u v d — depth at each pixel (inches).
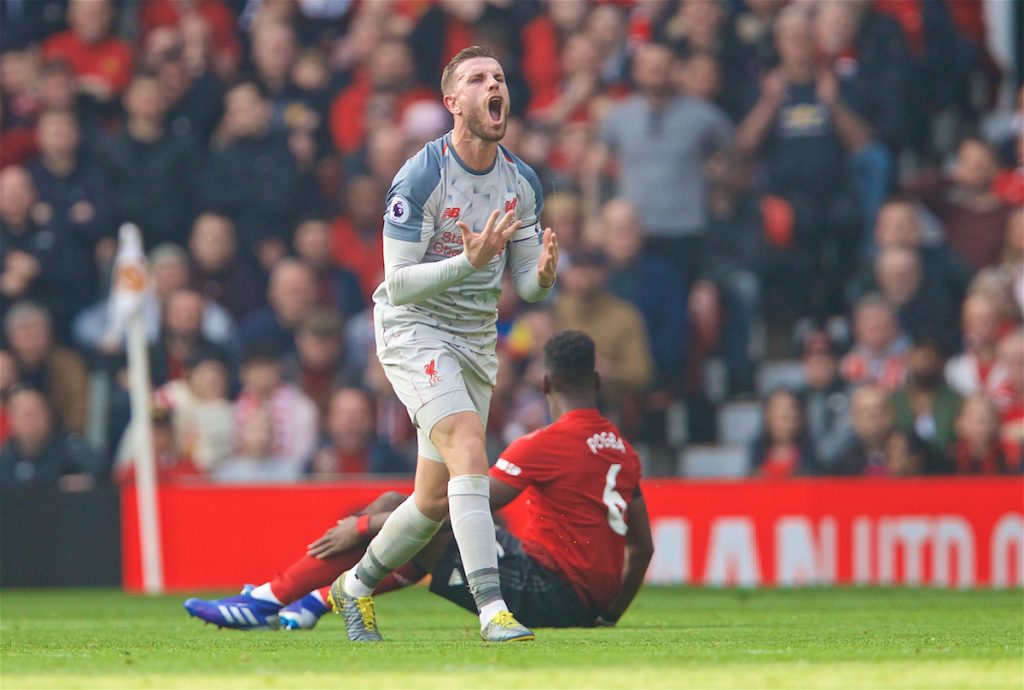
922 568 1295.5
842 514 1305.4
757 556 1316.4
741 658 481.4
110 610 1044.5
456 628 759.1
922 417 1418.6
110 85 1739.7
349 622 621.3
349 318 1647.4
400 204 587.2
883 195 1656.0
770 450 1460.4
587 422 689.0
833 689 376.2
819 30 1685.5
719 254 1615.4
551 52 1771.7
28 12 1791.3
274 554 1354.6
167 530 1366.9
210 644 595.8
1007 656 489.4
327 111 1748.3
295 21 1807.3
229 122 1706.4
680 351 1556.3
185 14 1818.4
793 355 1632.6
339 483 1349.7
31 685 404.2
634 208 1573.6
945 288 1588.3
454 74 595.2
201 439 1513.3
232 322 1654.8
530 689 378.3
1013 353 1486.2
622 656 490.3
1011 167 1721.2
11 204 1611.7
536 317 1521.9
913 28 1713.8
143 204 1681.8
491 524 575.2
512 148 1679.4
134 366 1323.8
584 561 682.2
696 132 1615.4
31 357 1530.5
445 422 578.9
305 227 1646.2
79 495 1374.3
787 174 1641.2
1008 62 1823.3
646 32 1711.4
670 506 1330.0
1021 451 1425.9
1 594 1318.9
